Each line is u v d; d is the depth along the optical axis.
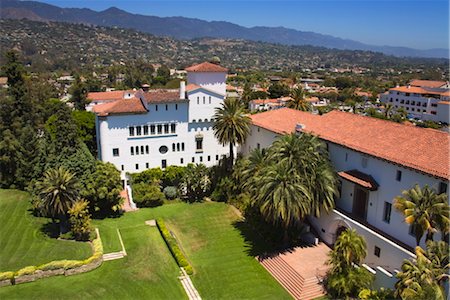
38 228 43.78
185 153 61.44
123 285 32.94
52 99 98.88
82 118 76.81
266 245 41.94
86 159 49.72
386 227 34.84
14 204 51.16
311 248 39.41
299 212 37.66
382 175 35.06
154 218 50.00
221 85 64.62
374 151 35.88
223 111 54.56
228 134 54.31
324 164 38.59
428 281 22.56
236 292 33.22
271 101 154.62
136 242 42.34
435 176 29.14
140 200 53.56
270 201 37.09
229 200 55.47
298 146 38.59
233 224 48.03
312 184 37.19
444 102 143.88
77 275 34.50
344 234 31.25
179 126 60.00
